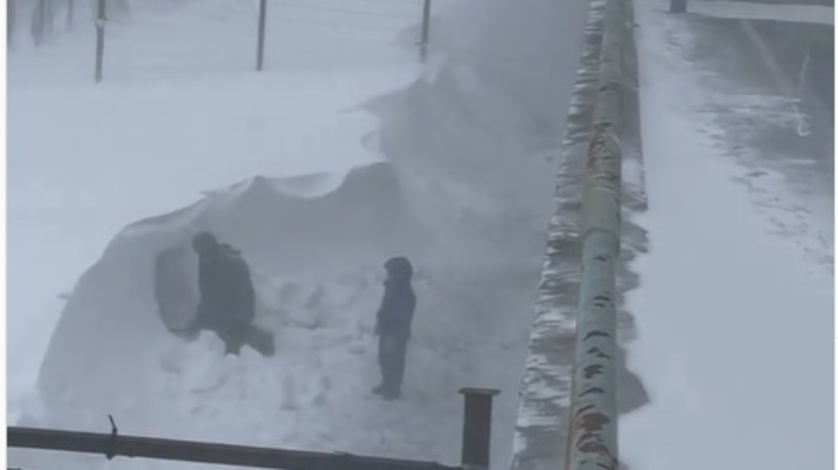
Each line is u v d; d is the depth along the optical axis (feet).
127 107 180.14
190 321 135.74
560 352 65.31
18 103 182.29
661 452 59.16
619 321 75.31
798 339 75.46
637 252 88.84
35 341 128.67
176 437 125.80
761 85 161.17
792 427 62.95
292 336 139.23
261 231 148.77
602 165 74.33
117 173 159.02
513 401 138.10
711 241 94.73
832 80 152.15
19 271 137.69
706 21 205.67
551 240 81.87
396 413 133.69
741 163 122.42
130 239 139.33
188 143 166.91
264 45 208.23
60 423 123.03
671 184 111.65
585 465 36.81
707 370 69.10
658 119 138.92
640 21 200.44
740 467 58.49
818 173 120.26
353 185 155.43
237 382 132.26
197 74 196.65
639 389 66.03
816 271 90.84
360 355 138.31
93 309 132.87
